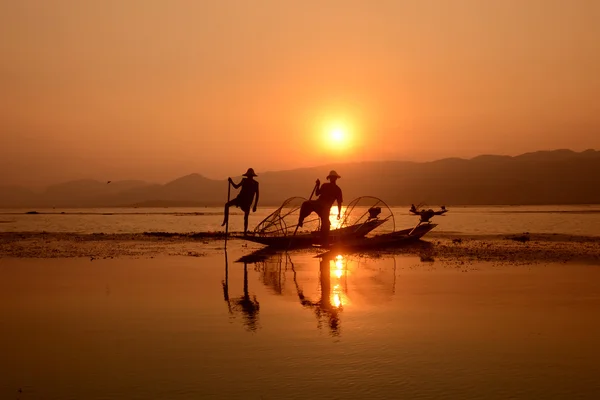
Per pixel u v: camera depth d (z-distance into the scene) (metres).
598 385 7.25
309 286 15.45
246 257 23.45
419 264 20.53
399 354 8.67
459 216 79.44
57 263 21.14
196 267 19.92
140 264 20.78
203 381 7.46
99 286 15.44
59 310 12.16
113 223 63.62
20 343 9.42
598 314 11.53
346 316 11.47
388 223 57.81
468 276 17.20
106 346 9.20
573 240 31.14
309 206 26.16
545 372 7.79
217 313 11.81
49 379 7.57
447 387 7.21
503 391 7.05
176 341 9.51
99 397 6.89
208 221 68.12
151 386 7.27
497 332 10.05
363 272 18.41
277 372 7.82
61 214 117.31
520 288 14.83
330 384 7.33
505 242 30.09
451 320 11.04
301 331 10.17
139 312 11.94
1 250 26.67
